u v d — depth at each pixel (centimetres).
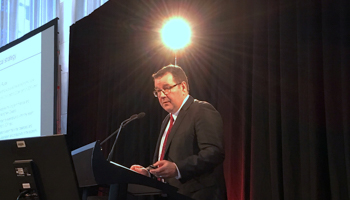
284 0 228
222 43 268
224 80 262
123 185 130
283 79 220
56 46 401
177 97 204
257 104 234
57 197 126
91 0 420
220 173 188
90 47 398
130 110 343
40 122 399
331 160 189
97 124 374
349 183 179
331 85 197
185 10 300
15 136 422
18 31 500
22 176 128
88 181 129
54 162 126
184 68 291
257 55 241
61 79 444
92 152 124
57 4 464
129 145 335
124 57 357
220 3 274
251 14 254
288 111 215
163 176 162
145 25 338
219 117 192
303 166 202
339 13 201
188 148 187
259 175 225
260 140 229
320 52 209
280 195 215
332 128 192
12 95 438
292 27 223
